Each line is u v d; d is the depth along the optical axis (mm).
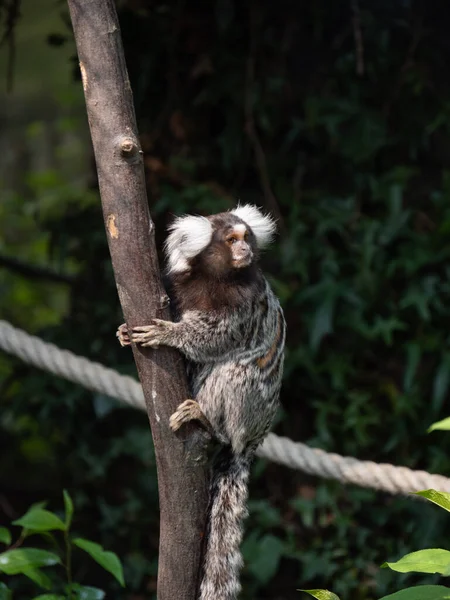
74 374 7176
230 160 9055
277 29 9086
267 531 8656
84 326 9633
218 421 5324
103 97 4148
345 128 8938
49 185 15117
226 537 5070
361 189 9039
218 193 9148
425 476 6402
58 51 16422
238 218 5676
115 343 9438
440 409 8727
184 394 4504
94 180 10039
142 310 4395
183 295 5410
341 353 8844
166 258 5746
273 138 9203
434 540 8273
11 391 11672
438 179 9070
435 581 8047
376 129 8875
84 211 9836
